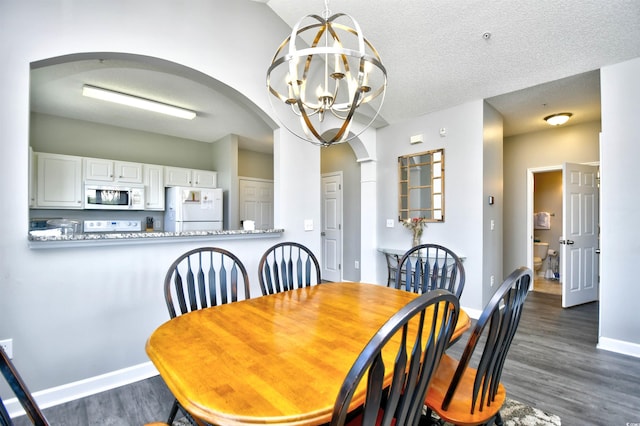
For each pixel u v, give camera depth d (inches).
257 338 49.7
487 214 145.2
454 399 50.6
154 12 89.1
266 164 243.9
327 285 88.0
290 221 121.9
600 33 99.0
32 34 71.7
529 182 194.5
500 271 157.8
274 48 118.1
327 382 36.9
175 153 200.2
